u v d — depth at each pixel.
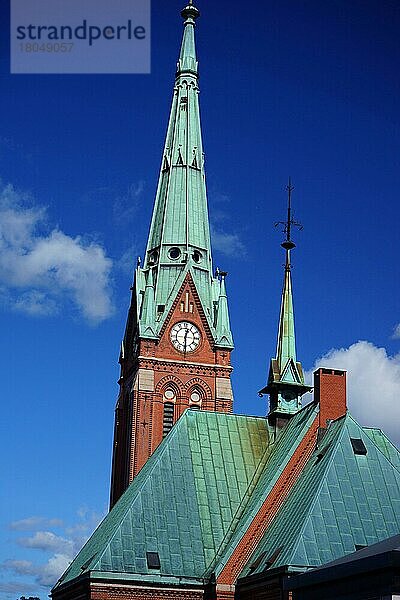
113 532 71.25
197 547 72.62
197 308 128.38
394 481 70.12
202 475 78.31
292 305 101.31
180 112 140.88
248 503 76.38
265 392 88.88
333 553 63.75
